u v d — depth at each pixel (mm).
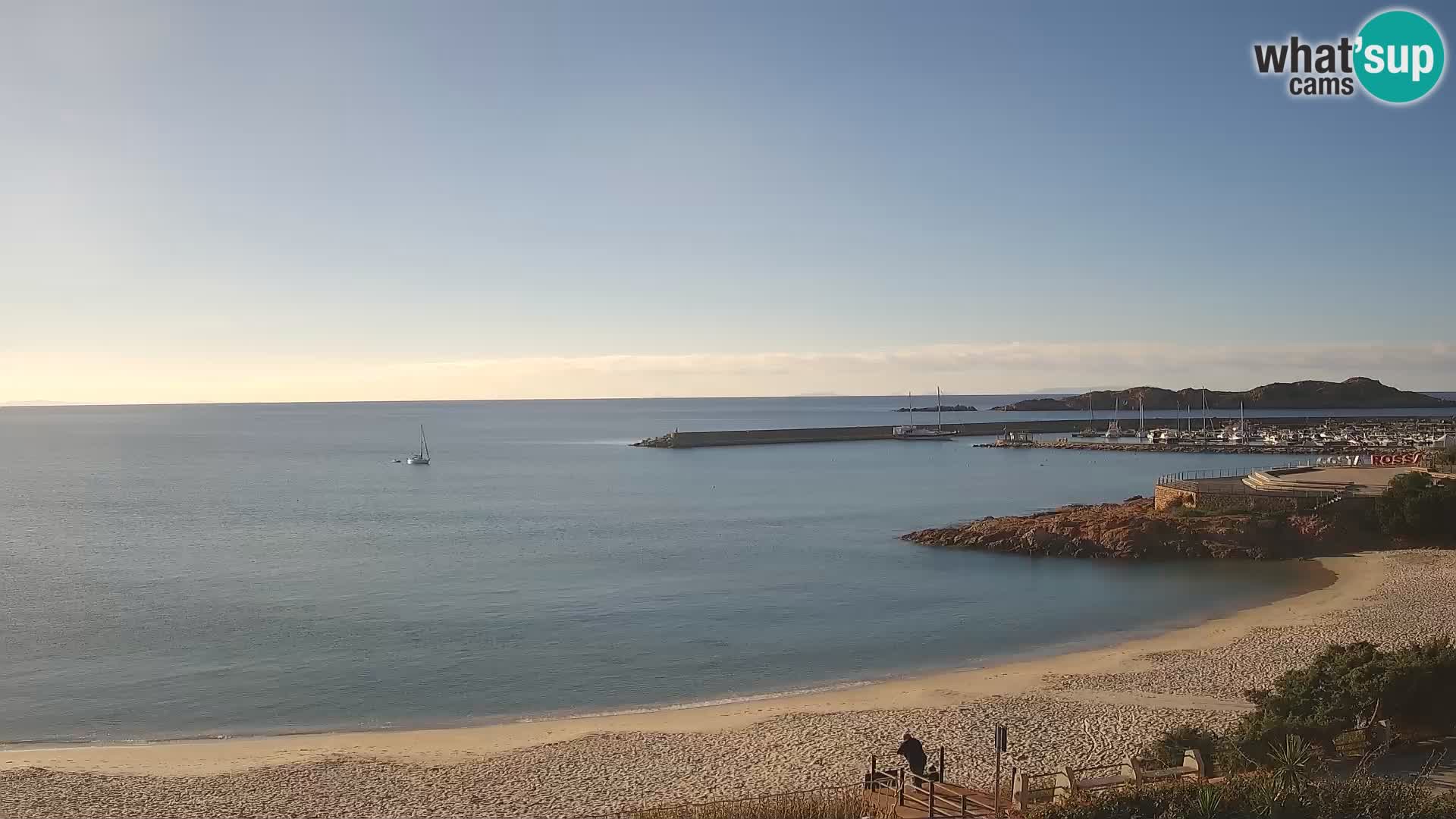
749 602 57625
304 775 30328
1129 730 32156
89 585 64000
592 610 55562
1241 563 66875
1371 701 26297
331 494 126312
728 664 44562
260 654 46625
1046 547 73562
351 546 80750
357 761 31781
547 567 70062
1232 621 50094
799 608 55906
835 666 44000
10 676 43156
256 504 114438
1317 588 57781
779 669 43594
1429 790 21344
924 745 31672
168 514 104562
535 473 159375
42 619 54031
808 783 28516
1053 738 31719
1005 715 34594
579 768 30609
